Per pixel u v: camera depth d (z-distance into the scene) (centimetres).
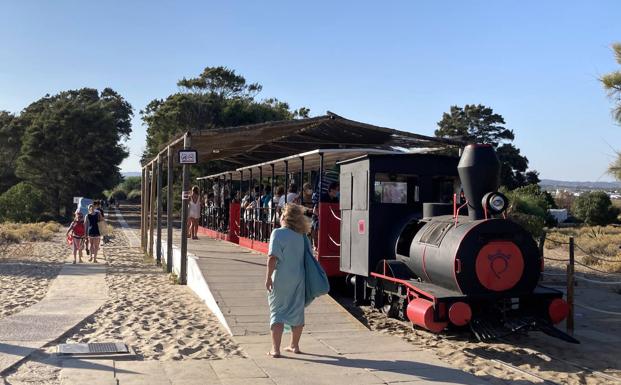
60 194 5500
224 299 1068
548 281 1697
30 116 6906
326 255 1279
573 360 819
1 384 634
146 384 641
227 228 2386
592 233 3319
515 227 858
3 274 1688
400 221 1086
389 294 1030
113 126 5712
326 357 757
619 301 1374
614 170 1552
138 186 11944
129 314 1064
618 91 1558
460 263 830
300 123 1449
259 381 657
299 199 1475
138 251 2458
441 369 714
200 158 2331
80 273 1697
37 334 877
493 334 842
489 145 885
